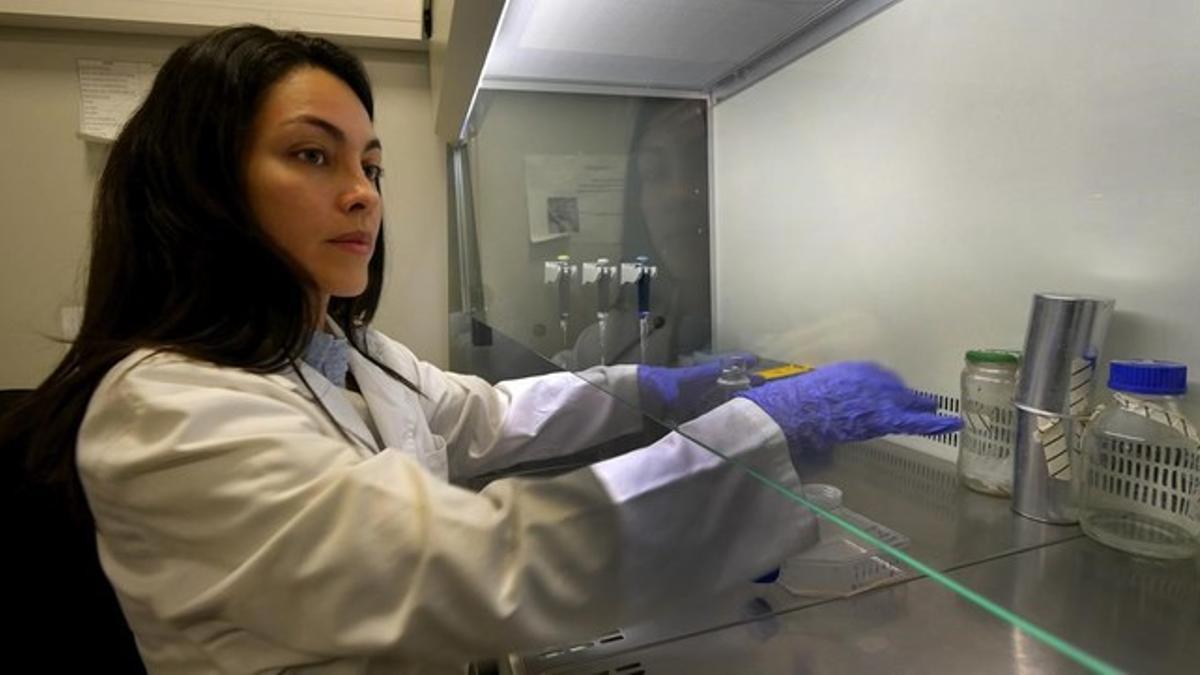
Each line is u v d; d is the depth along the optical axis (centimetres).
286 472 55
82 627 80
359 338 108
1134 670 32
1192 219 48
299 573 52
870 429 58
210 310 72
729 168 95
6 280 155
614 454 87
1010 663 57
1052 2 56
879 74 74
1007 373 55
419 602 51
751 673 64
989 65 62
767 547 53
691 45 92
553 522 56
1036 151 58
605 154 112
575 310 116
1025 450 50
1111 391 49
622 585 56
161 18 149
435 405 117
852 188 78
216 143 70
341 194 77
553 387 121
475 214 173
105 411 63
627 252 103
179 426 56
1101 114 53
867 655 63
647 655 66
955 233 66
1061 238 57
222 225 72
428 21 162
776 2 79
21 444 75
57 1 143
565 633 55
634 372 84
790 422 58
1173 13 48
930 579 54
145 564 63
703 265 96
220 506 55
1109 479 47
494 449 116
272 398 67
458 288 188
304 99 73
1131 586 40
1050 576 42
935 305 68
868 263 76
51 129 154
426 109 181
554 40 98
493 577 52
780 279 88
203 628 61
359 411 89
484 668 65
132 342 69
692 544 55
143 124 73
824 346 78
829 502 49
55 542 78
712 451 56
